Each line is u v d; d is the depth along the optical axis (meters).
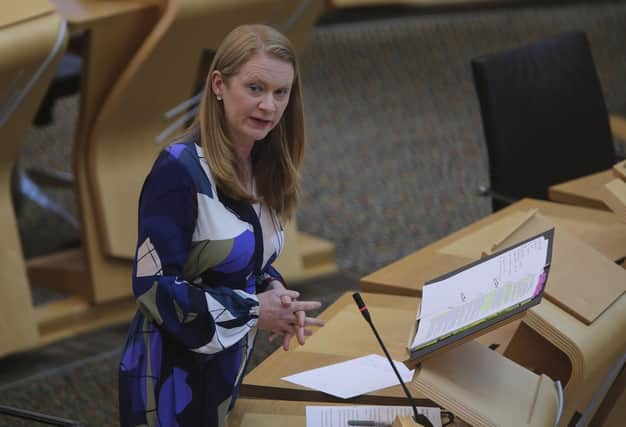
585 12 29.30
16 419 10.40
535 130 11.62
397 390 6.72
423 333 5.66
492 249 7.57
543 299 6.91
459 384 5.84
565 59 12.05
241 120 5.90
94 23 11.39
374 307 8.11
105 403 10.79
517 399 5.91
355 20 28.55
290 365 7.15
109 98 11.90
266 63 5.81
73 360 11.84
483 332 5.57
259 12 12.12
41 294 13.23
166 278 5.89
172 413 6.14
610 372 6.45
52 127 20.95
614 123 12.80
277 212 6.41
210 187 6.00
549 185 11.78
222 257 6.06
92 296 12.62
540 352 6.82
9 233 11.60
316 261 14.17
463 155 18.78
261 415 6.58
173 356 6.18
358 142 19.70
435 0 26.44
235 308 6.03
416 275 8.61
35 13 10.55
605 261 7.57
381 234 15.33
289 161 6.33
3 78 10.40
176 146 6.00
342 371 7.03
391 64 24.95
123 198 12.41
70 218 15.60
